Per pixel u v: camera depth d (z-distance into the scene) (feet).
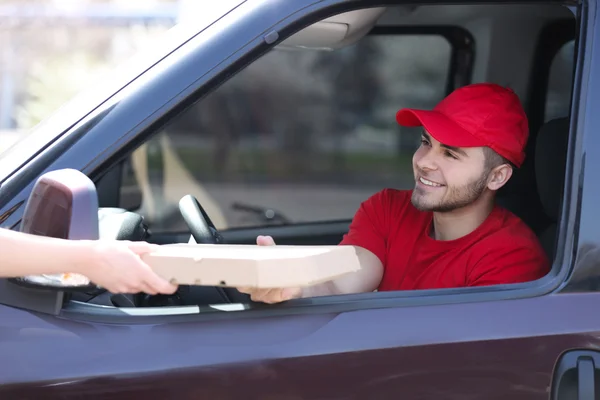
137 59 5.74
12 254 4.66
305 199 26.37
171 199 13.39
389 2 5.87
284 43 8.80
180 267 4.76
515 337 5.33
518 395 5.31
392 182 14.92
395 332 5.30
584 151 5.60
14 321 5.08
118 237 6.15
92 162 5.30
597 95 5.65
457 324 5.35
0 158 5.61
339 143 25.44
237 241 10.14
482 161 6.95
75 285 4.89
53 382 4.99
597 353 5.36
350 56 15.40
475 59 10.18
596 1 5.78
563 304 5.45
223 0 5.82
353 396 5.21
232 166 26.12
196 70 5.44
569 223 5.57
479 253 6.93
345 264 5.01
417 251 7.47
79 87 23.57
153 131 5.39
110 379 5.03
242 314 5.29
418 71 10.92
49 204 4.82
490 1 6.11
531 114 9.71
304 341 5.22
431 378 5.25
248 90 25.11
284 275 4.63
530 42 9.61
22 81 23.70
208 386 5.10
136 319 5.21
